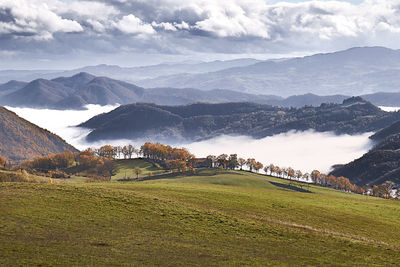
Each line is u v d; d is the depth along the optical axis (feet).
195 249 139.54
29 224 149.07
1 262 112.06
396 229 216.74
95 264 116.47
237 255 136.87
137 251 131.64
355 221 227.40
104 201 195.52
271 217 213.25
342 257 144.15
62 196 197.67
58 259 117.80
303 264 132.98
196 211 196.03
